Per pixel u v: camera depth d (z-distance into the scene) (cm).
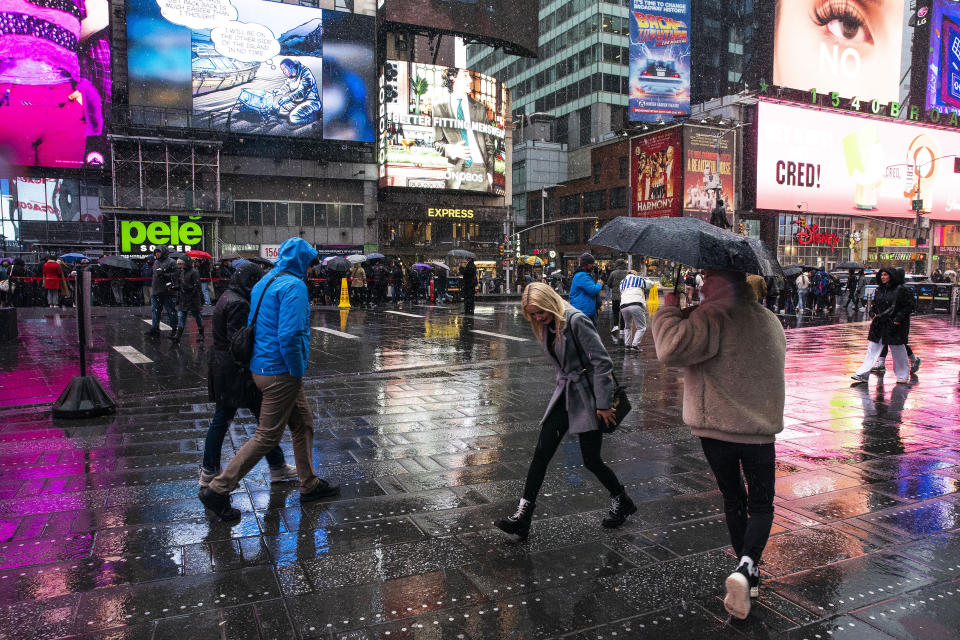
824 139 5350
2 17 3256
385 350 1168
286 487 441
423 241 4525
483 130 4531
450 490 436
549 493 430
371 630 263
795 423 634
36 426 593
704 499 419
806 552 339
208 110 3612
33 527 367
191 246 3684
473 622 270
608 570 319
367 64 3969
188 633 260
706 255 257
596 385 345
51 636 257
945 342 1381
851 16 5528
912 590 299
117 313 1858
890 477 467
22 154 3347
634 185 5397
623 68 6719
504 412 674
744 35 7419
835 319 2075
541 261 4088
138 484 440
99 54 3478
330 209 4184
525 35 4575
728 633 262
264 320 374
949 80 6078
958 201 6162
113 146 3444
